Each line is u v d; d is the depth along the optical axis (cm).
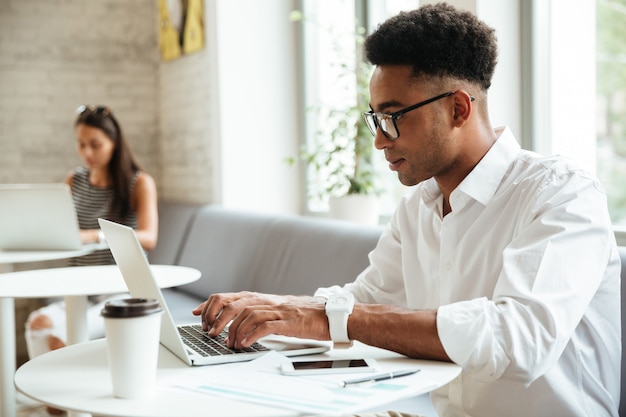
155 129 504
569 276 127
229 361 128
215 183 420
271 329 129
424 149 143
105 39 490
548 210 135
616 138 237
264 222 350
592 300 144
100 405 105
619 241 224
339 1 388
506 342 120
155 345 109
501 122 258
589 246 131
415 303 169
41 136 478
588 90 246
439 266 157
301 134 421
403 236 171
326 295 177
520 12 257
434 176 153
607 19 239
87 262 372
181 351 127
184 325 158
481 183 148
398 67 140
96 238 343
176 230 436
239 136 412
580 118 249
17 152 473
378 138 145
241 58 410
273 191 419
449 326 121
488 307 124
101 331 317
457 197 150
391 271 177
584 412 141
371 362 124
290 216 339
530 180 144
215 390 111
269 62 415
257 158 416
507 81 258
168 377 119
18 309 472
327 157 386
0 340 240
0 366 240
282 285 309
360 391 108
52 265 476
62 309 349
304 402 103
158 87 502
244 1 409
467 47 142
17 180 474
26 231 309
